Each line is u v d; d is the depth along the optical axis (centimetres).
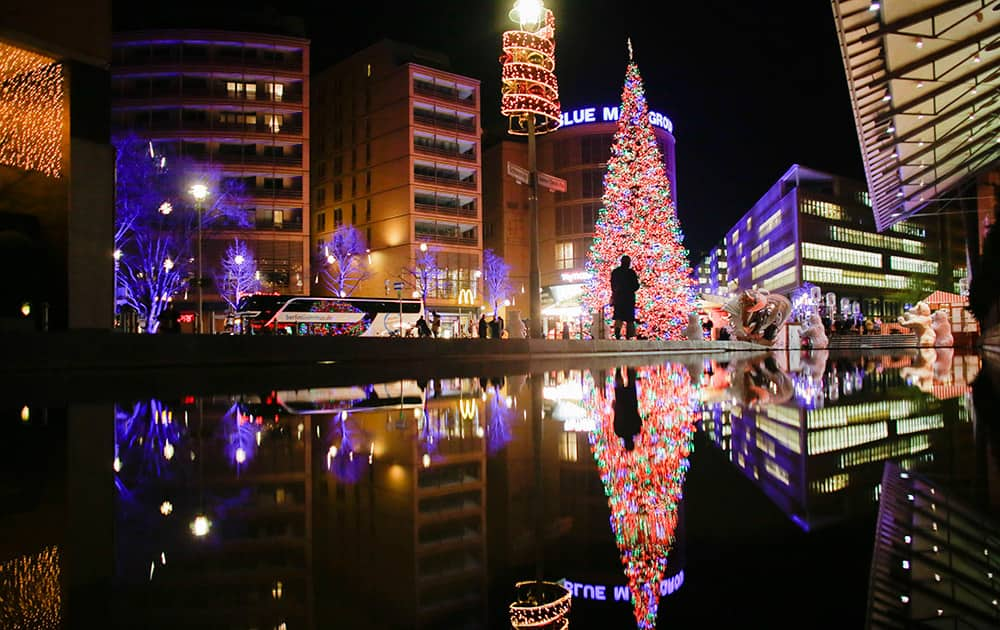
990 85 1925
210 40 6400
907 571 163
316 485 286
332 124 8094
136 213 5416
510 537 207
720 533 206
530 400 706
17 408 651
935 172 2839
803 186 10206
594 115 8475
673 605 148
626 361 1842
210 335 1489
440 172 7350
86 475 308
